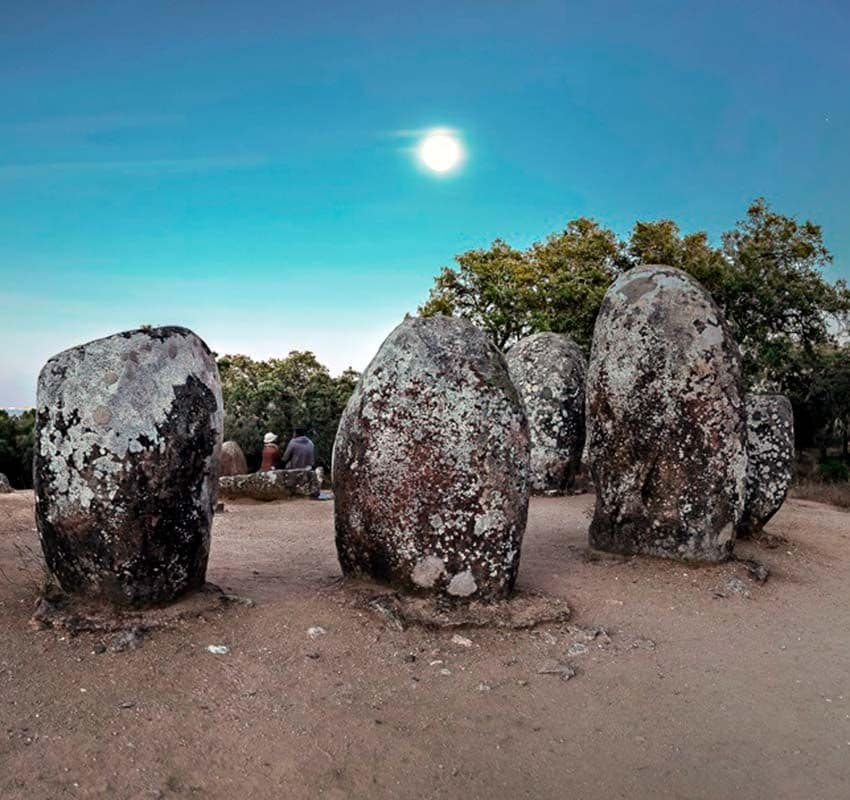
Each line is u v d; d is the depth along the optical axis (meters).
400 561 4.63
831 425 18.55
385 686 3.72
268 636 4.13
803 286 16.48
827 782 3.10
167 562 4.22
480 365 4.78
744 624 4.91
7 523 6.92
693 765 3.20
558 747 3.29
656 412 5.95
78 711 3.23
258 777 2.92
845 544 7.64
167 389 4.22
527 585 5.27
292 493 10.45
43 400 4.21
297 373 22.59
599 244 17.36
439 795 2.90
